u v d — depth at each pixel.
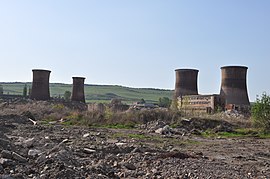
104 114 41.19
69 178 9.68
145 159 14.97
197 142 25.75
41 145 15.82
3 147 13.05
